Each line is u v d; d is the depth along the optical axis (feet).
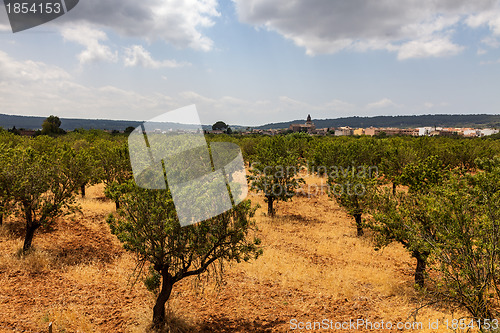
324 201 73.31
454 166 97.40
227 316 25.67
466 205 21.42
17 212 32.32
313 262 38.60
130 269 32.12
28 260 30.07
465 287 19.99
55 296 25.20
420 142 105.70
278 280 32.94
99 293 26.66
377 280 33.94
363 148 82.33
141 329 22.18
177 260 23.77
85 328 21.43
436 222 22.70
